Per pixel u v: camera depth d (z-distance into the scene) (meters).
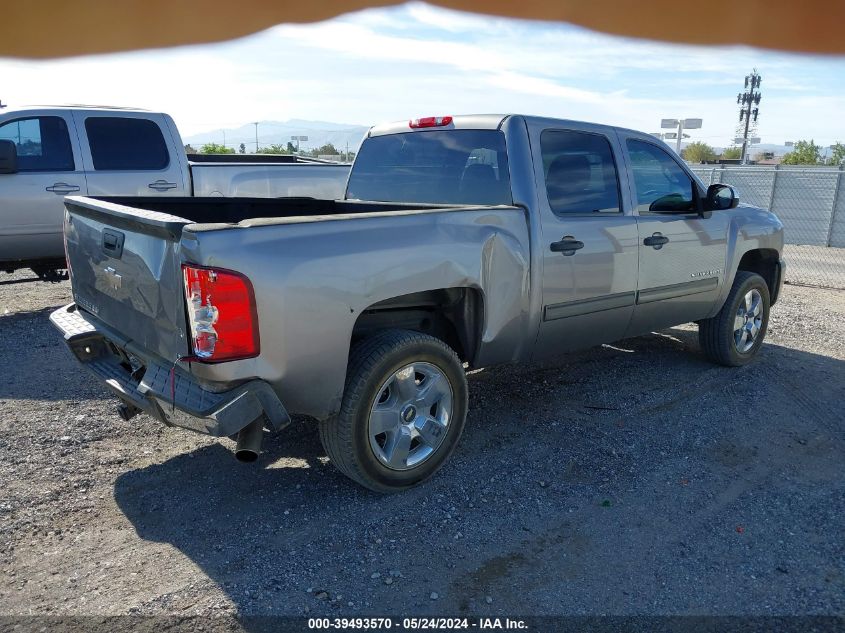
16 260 7.59
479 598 2.79
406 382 3.49
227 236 2.86
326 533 3.23
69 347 3.69
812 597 2.81
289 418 3.06
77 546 3.12
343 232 3.22
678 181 5.15
